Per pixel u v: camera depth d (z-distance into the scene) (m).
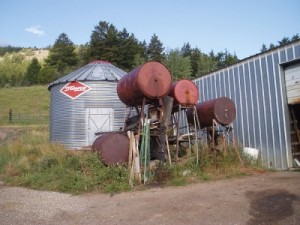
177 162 11.77
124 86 12.30
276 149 12.45
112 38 68.88
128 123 13.55
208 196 8.05
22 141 18.91
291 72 12.15
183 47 87.06
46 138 20.55
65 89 17.84
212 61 68.25
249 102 13.80
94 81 17.58
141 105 12.48
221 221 6.15
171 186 9.64
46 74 71.75
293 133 12.24
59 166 11.78
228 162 11.64
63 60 79.56
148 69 11.48
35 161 13.45
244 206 7.00
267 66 12.97
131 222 6.39
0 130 28.05
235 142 13.12
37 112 41.78
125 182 9.92
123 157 11.72
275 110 12.56
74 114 17.50
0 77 81.12
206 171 11.09
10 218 6.98
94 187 9.68
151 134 11.89
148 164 10.88
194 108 12.97
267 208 6.77
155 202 7.77
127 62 68.25
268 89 12.90
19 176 12.07
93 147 12.32
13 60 130.25
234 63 14.68
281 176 10.43
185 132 16.27
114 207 7.55
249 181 9.77
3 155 15.00
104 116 17.58
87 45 80.12
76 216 6.97
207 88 16.59
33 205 8.06
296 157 12.18
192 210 6.93
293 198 7.39
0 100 48.69
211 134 13.52
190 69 60.44
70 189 9.70
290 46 12.00
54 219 6.82
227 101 12.87
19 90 57.22
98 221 6.55
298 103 11.84
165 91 11.67
